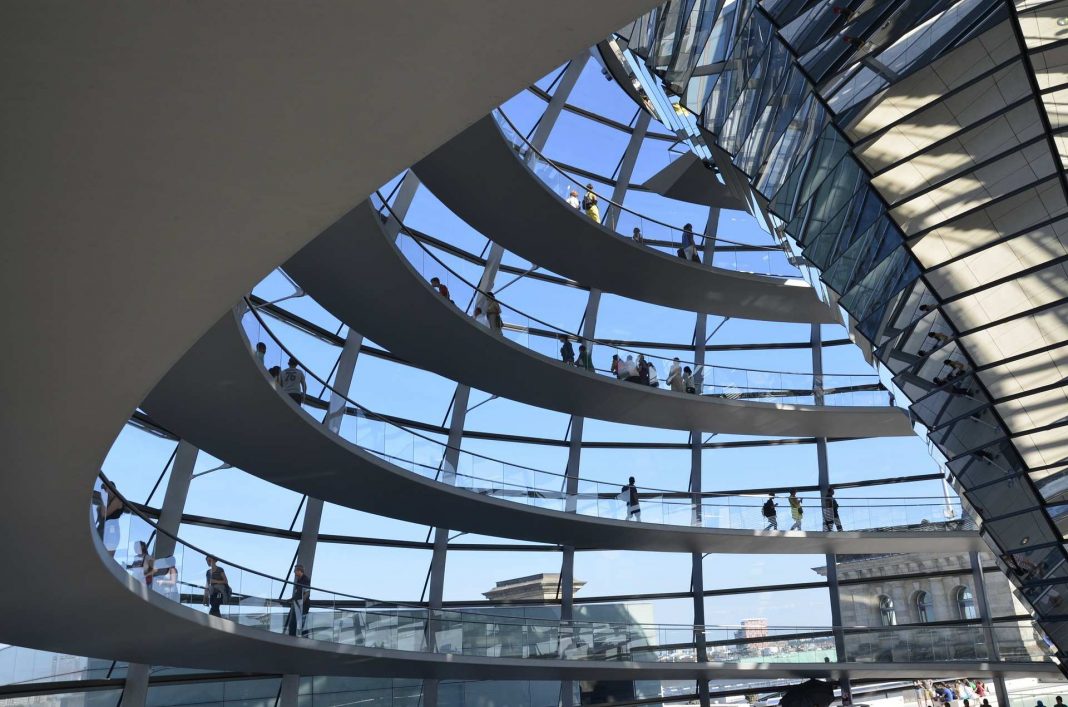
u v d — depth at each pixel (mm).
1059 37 9844
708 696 27531
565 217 23281
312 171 4801
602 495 24984
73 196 4734
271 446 16625
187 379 13766
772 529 26969
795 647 26219
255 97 4320
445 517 22750
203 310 5691
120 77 4125
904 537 27531
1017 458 12703
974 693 29062
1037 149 10555
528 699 26109
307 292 18906
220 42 4016
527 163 22312
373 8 3936
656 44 16359
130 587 10797
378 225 16547
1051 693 28156
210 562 13258
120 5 3791
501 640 21125
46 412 6602
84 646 13414
